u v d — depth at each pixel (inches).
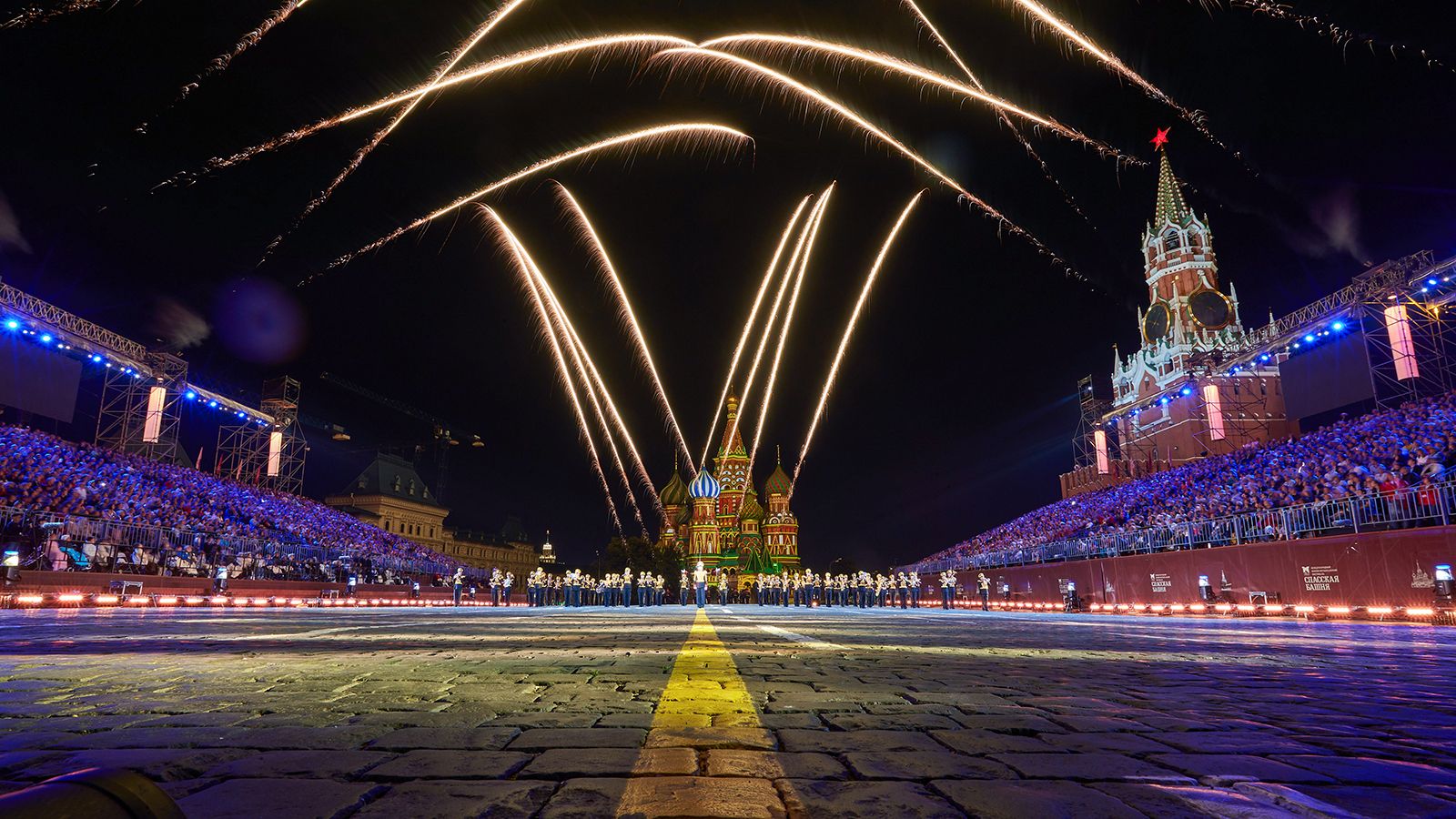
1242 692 222.8
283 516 1780.3
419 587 1931.6
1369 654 373.7
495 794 106.7
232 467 2078.0
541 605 1982.0
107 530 1199.6
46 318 1366.9
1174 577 1254.9
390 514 4539.9
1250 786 114.4
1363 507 941.2
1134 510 1585.9
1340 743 148.3
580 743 140.9
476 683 227.9
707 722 164.4
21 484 1119.6
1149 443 2369.6
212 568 1412.4
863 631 581.3
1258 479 1261.1
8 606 935.7
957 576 2149.4
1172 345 2389.3
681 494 4375.0
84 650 339.6
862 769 123.0
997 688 225.5
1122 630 636.1
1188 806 103.9
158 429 1630.2
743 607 2020.2
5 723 160.7
